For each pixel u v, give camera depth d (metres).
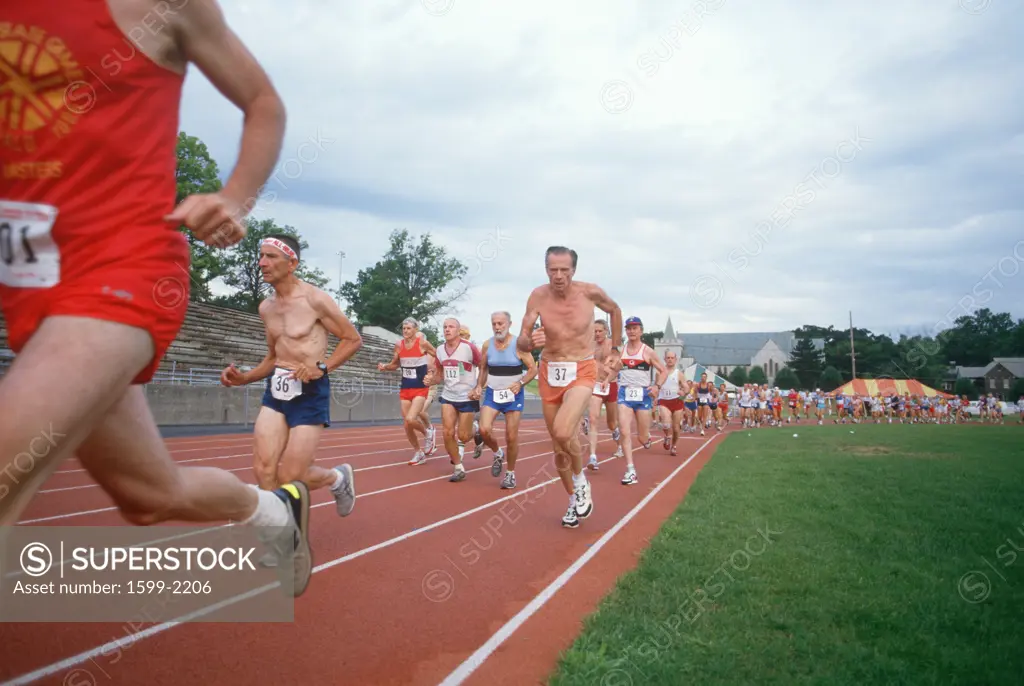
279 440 4.63
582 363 5.77
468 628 3.39
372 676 2.79
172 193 1.71
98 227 1.55
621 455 12.91
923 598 3.71
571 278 5.69
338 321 4.64
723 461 11.50
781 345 104.50
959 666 2.85
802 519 5.91
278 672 2.78
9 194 1.56
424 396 10.70
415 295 57.72
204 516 2.34
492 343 8.38
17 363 1.46
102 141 1.56
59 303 1.51
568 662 2.88
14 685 2.55
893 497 7.20
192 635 3.14
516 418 8.25
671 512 6.74
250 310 34.88
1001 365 74.31
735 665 2.85
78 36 1.52
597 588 4.12
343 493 5.07
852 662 2.88
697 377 40.22
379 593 3.88
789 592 3.84
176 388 17.58
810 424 34.97
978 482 8.54
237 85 1.78
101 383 1.48
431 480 8.92
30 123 1.54
